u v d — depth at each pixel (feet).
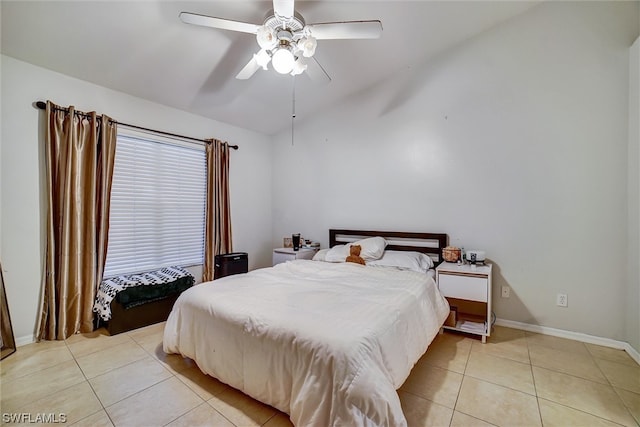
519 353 7.63
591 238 8.18
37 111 8.21
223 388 6.09
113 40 7.78
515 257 9.25
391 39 9.63
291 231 14.84
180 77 9.72
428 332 6.77
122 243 10.13
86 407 5.49
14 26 6.89
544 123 8.77
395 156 11.54
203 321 6.31
